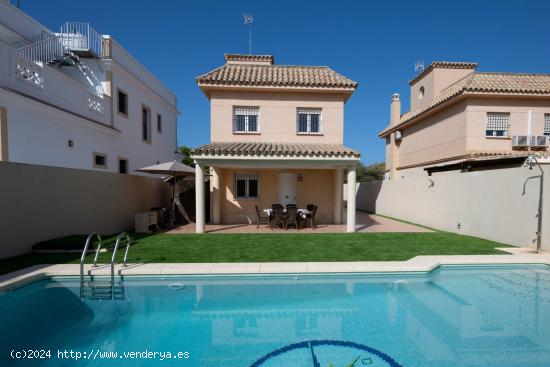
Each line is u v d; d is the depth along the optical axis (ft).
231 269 24.14
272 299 21.09
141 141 68.90
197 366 14.01
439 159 63.00
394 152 83.82
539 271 26.32
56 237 32.81
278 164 41.60
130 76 62.59
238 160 40.68
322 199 53.36
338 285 23.43
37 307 20.02
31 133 38.47
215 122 50.47
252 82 48.85
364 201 82.99
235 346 15.69
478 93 52.85
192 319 18.52
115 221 42.73
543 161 37.52
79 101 47.62
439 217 45.21
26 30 49.08
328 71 57.16
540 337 16.40
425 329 17.28
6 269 23.84
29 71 38.34
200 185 41.09
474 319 18.62
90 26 54.65
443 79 69.31
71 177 34.96
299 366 14.12
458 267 26.37
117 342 16.07
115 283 23.54
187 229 46.50
